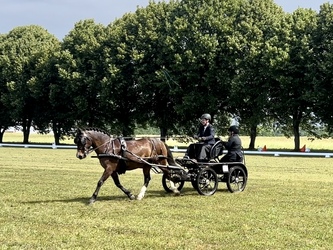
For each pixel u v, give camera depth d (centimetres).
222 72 5075
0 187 1819
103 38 5850
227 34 5150
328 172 2538
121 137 1519
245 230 1083
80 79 5753
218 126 5778
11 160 3309
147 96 5553
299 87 4809
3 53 6750
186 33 5238
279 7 5528
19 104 6344
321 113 4803
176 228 1099
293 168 2789
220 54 5119
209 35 5181
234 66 5044
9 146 6097
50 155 3950
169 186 1825
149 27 5566
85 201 1491
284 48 4825
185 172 1605
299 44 4800
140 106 5922
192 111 5288
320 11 5025
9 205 1405
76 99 5728
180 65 5134
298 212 1305
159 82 5400
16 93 6400
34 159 3431
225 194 1647
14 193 1655
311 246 954
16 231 1069
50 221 1174
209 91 5294
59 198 1555
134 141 1555
